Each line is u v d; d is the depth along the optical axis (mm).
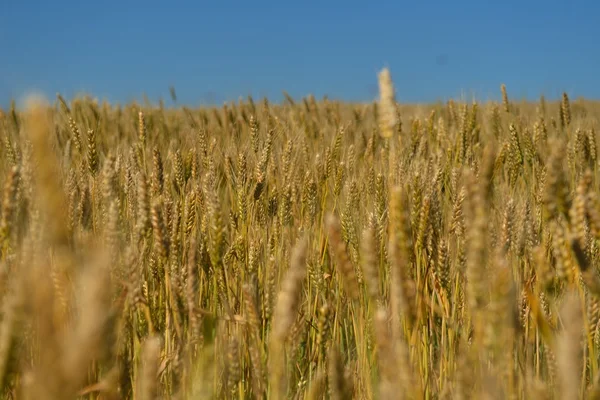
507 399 1686
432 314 2811
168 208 2902
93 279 982
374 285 1935
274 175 5301
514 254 3045
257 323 2242
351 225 3471
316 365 2977
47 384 899
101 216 3064
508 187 5273
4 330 1323
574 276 2248
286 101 11016
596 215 1896
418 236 2635
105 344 1116
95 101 10320
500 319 1652
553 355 2193
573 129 8008
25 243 1804
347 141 7859
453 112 9688
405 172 4480
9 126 6730
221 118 9383
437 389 2635
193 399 2076
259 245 3400
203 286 3348
